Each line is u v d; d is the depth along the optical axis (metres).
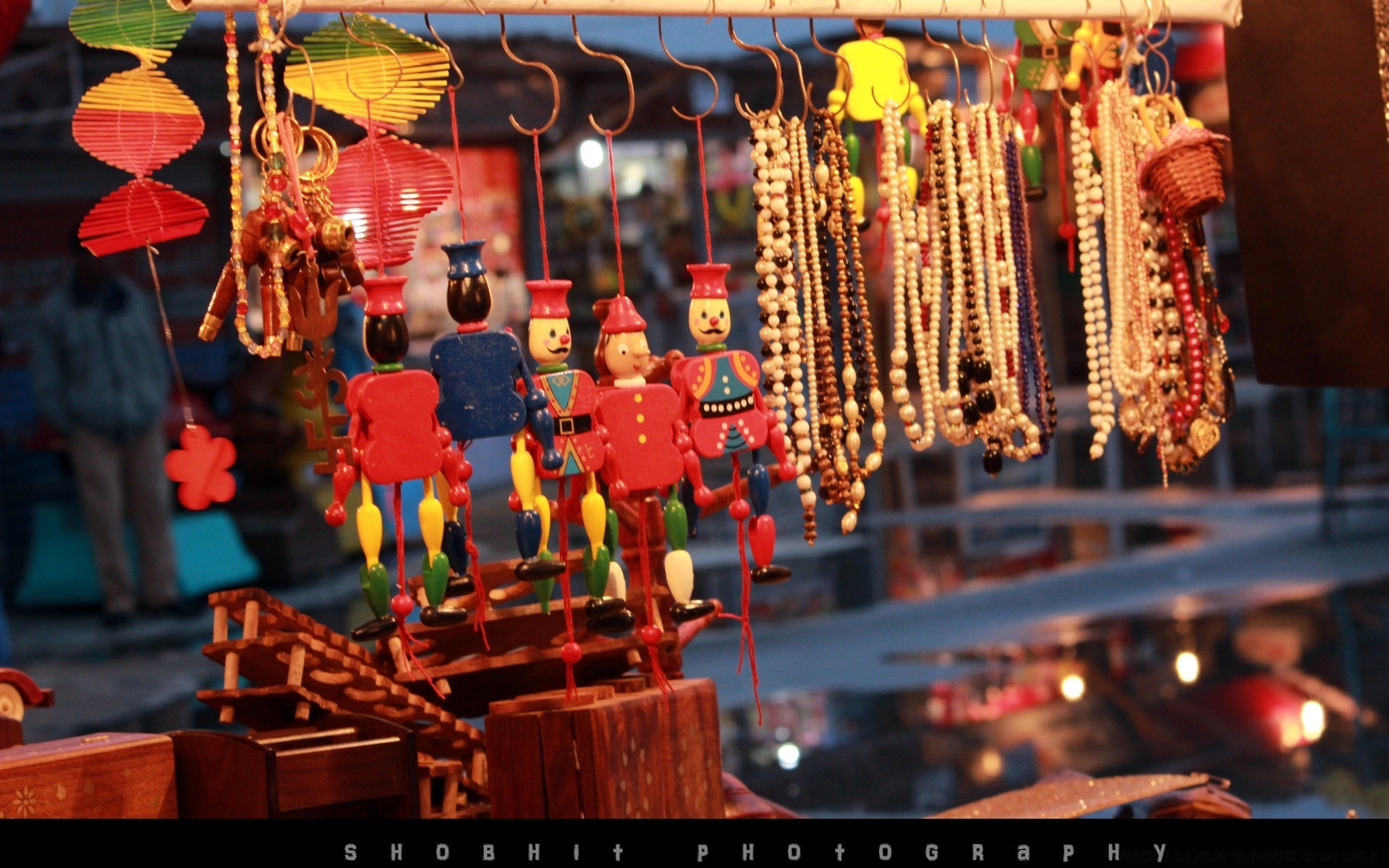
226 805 1.72
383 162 1.72
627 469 1.77
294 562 8.96
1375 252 2.11
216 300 1.65
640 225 11.77
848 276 2.02
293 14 1.62
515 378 1.71
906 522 10.30
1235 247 12.46
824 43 7.31
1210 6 2.12
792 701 5.43
